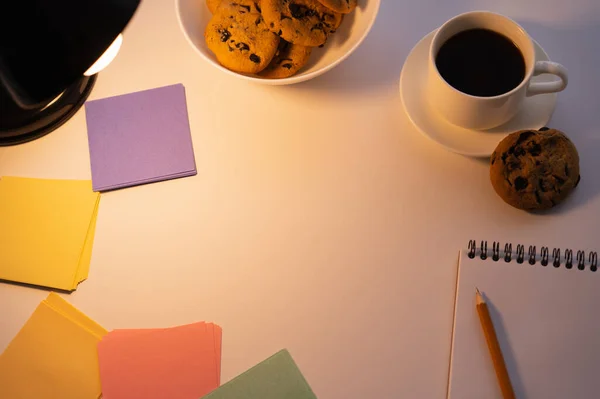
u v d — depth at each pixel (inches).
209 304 22.0
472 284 21.2
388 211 22.3
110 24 16.3
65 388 21.6
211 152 23.4
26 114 18.1
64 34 16.3
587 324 20.6
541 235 21.5
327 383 20.9
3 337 22.1
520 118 21.9
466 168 22.4
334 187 22.7
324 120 23.4
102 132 23.7
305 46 22.2
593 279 21.0
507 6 24.0
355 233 22.2
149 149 23.4
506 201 21.4
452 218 22.0
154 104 23.9
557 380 20.2
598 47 23.2
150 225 22.9
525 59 20.8
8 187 23.5
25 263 22.7
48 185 23.5
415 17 24.1
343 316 21.5
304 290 21.8
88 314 22.2
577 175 21.0
